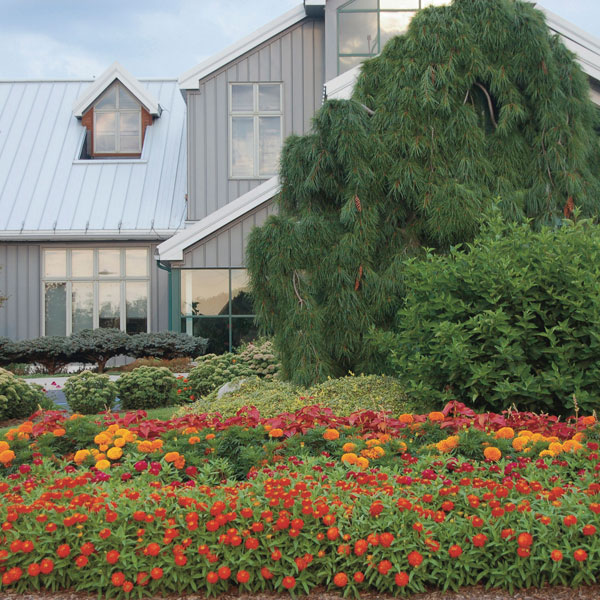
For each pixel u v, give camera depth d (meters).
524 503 3.57
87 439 5.32
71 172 19.75
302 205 8.56
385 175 8.07
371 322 7.96
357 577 3.36
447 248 8.05
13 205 18.73
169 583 3.44
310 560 3.44
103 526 3.56
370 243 7.97
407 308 7.17
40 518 3.54
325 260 8.00
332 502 3.68
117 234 18.16
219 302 16.59
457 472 4.23
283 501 3.62
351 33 17.22
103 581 3.42
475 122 8.18
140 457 4.77
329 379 7.59
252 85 18.36
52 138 20.75
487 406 6.28
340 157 7.99
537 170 8.27
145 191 19.28
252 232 8.16
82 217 18.50
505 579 3.42
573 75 8.48
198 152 18.27
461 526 3.53
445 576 3.48
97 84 20.58
